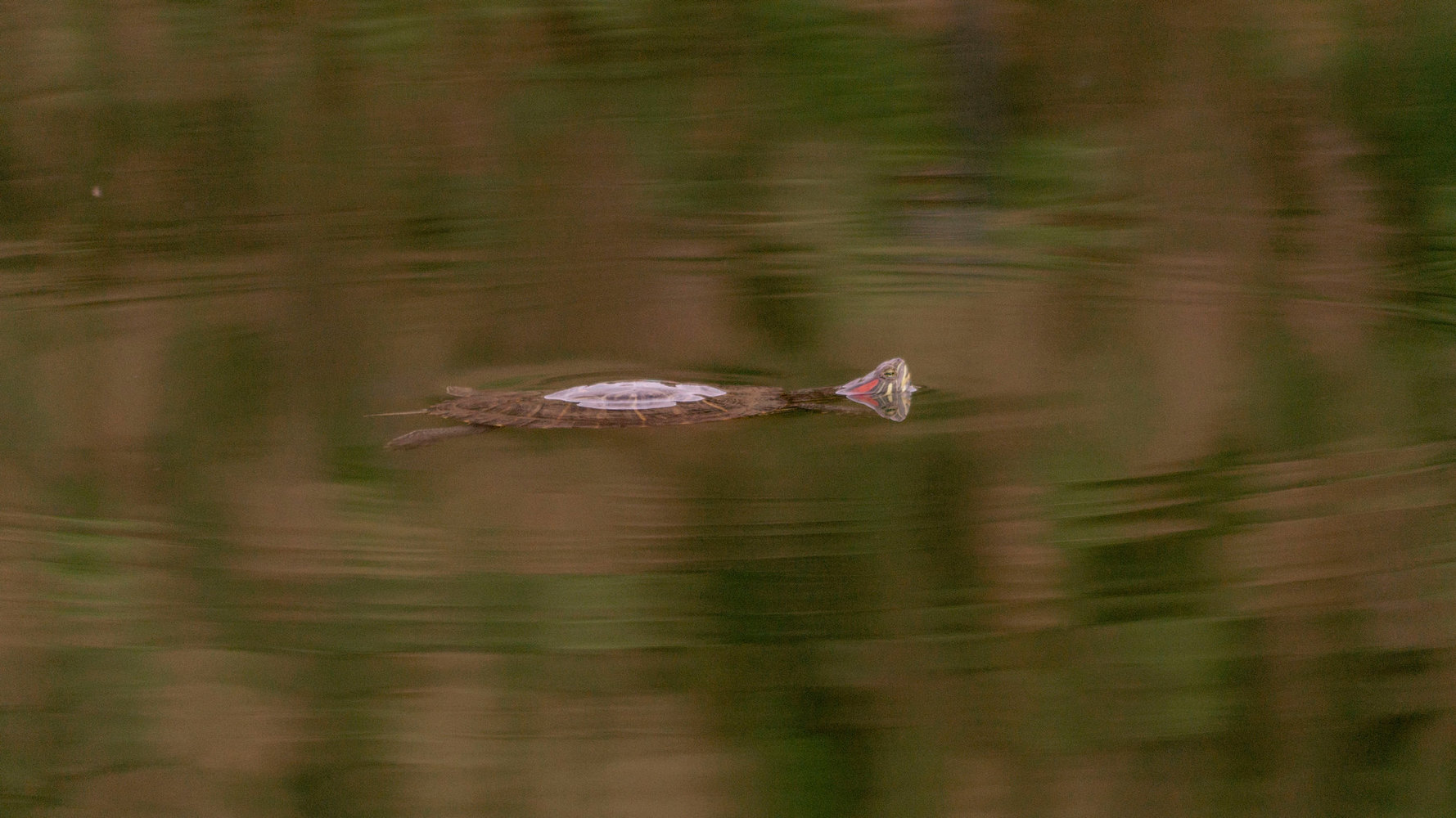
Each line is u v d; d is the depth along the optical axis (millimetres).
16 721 7738
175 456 10727
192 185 19016
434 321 14406
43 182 19031
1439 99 19594
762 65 22047
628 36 22891
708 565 9055
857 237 17156
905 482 10078
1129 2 22188
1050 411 11305
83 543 9344
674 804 7180
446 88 21750
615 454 10719
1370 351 12453
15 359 13023
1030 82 20984
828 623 8469
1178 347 12844
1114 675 8000
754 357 13305
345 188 19109
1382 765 7340
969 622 8477
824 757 7402
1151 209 17531
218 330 14055
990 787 7309
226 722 7766
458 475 10359
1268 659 8000
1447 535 8961
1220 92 20484
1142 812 7230
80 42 22250
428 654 8234
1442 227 16438
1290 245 16078
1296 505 9445
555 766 7570
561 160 19859
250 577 8961
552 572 8984
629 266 16359
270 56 22422
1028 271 15664
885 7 22766
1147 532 9242
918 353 13133
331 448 10898
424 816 7258
